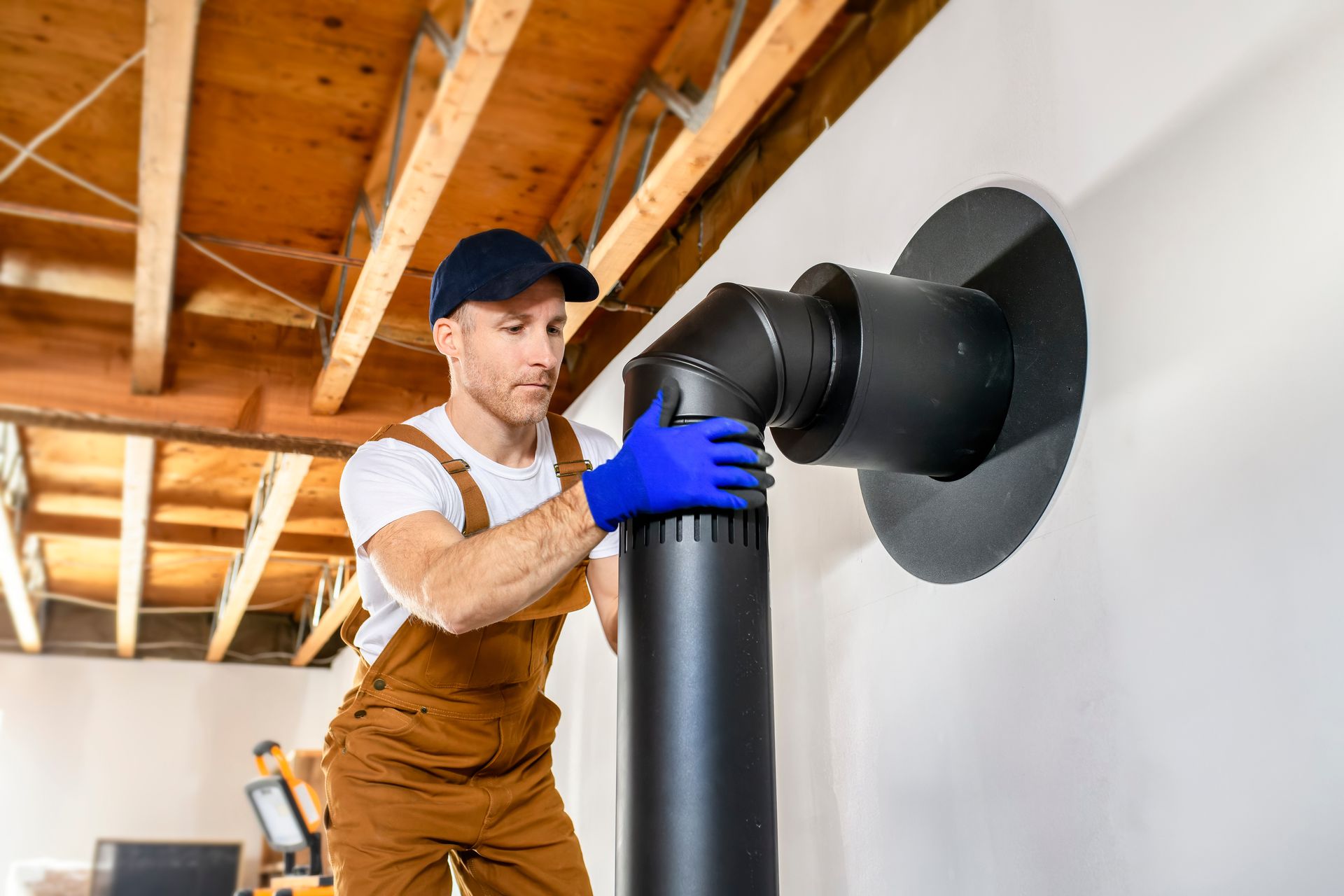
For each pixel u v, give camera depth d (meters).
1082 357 1.60
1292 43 1.33
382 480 1.57
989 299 1.78
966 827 1.74
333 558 6.69
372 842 1.60
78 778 7.79
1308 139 1.29
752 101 2.33
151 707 8.07
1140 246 1.53
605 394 3.79
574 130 3.19
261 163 3.32
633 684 1.33
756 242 2.74
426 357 4.27
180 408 3.88
